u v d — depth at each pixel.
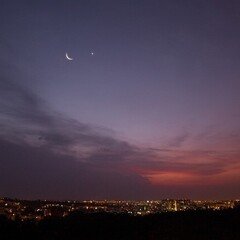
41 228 22.39
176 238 19.84
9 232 21.11
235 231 20.31
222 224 21.62
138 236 20.69
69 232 21.67
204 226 21.48
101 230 21.92
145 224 22.72
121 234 21.12
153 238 20.14
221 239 19.25
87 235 21.14
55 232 21.69
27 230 21.83
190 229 21.16
